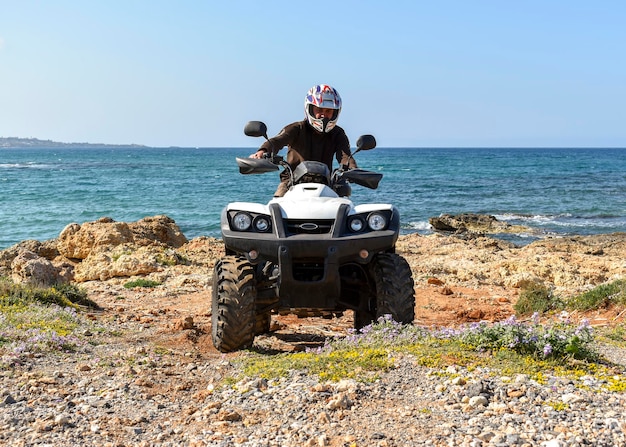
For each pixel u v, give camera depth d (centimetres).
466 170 9788
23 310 850
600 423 432
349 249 659
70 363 638
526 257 1647
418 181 7188
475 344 596
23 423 477
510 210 4312
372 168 10469
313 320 970
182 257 1557
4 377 575
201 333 820
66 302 964
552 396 479
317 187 712
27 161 14650
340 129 798
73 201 4800
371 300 732
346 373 534
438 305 1103
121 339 768
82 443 445
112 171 9538
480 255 1725
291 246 652
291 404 487
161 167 11131
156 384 579
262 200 4869
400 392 498
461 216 3375
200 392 537
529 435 417
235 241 671
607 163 12538
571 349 572
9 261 1462
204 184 6694
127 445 442
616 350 685
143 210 4228
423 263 1573
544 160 14538
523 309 1030
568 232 3284
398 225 686
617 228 3425
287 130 779
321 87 754
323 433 436
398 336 621
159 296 1163
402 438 422
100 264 1421
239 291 668
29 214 3981
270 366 582
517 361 552
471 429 429
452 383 503
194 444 434
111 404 521
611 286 1002
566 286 1328
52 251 1608
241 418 476
